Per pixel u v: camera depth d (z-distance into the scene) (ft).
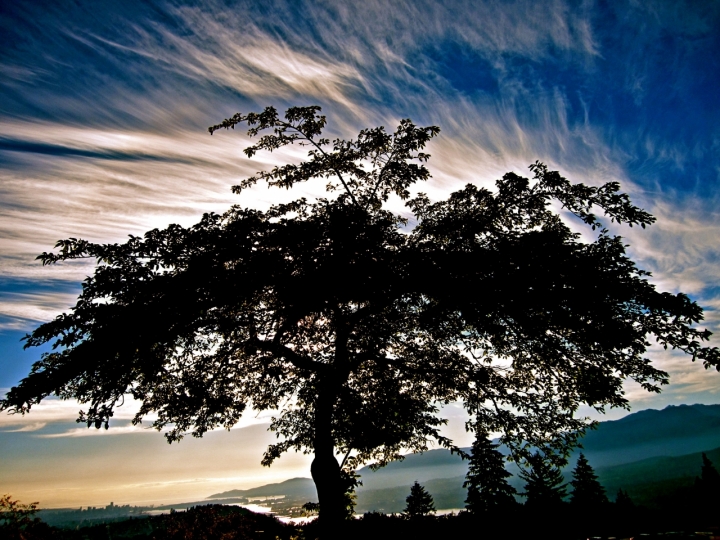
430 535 60.44
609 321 34.83
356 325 44.65
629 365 38.17
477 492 89.66
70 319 34.83
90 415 35.04
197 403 39.37
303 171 51.11
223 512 61.46
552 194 42.50
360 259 38.04
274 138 50.96
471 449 94.68
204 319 37.40
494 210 44.27
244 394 49.80
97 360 33.19
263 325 41.09
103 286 34.96
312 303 36.35
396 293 39.06
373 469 54.70
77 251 37.70
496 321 40.93
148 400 45.80
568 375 41.63
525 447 43.06
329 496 39.99
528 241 37.96
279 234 38.06
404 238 43.55
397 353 49.49
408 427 46.52
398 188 51.03
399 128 48.14
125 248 37.24
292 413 51.70
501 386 43.65
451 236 44.21
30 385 33.27
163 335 35.09
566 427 42.19
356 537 57.11
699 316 33.40
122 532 54.54
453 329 46.21
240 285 36.45
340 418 46.88
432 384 48.03
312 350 48.62
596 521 80.89
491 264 37.91
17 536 40.81
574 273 35.68
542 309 37.14
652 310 35.09
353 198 47.57
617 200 39.60
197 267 35.81
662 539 45.80
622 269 36.52
